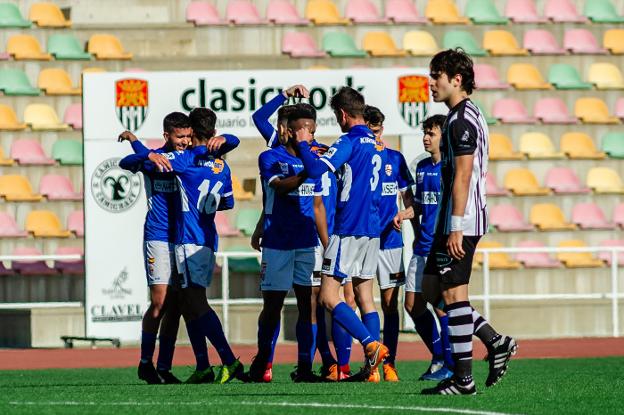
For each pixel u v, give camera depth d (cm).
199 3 8538
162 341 3712
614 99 8319
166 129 3578
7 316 6197
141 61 7769
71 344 6153
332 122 5850
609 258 7456
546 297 6250
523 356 5225
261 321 3653
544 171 7762
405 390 2923
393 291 3919
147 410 2425
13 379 4144
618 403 2545
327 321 5947
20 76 7838
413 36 8481
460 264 2586
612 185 7831
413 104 5900
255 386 3253
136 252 5875
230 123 5816
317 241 3662
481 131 2575
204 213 3562
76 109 7706
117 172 5856
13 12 8331
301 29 8344
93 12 8456
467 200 2559
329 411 2352
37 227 7081
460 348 2638
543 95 8169
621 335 6612
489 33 8619
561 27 8750
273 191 3600
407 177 3944
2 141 7456
